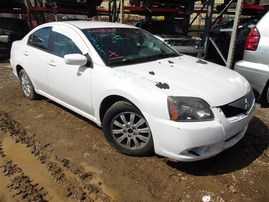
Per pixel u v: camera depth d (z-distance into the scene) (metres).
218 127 2.62
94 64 3.30
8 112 4.49
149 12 9.30
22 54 4.66
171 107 2.63
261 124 4.07
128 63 3.37
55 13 9.55
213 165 3.04
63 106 4.42
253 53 4.32
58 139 3.61
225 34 7.54
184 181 2.78
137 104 2.82
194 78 3.04
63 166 3.02
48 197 2.56
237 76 3.37
